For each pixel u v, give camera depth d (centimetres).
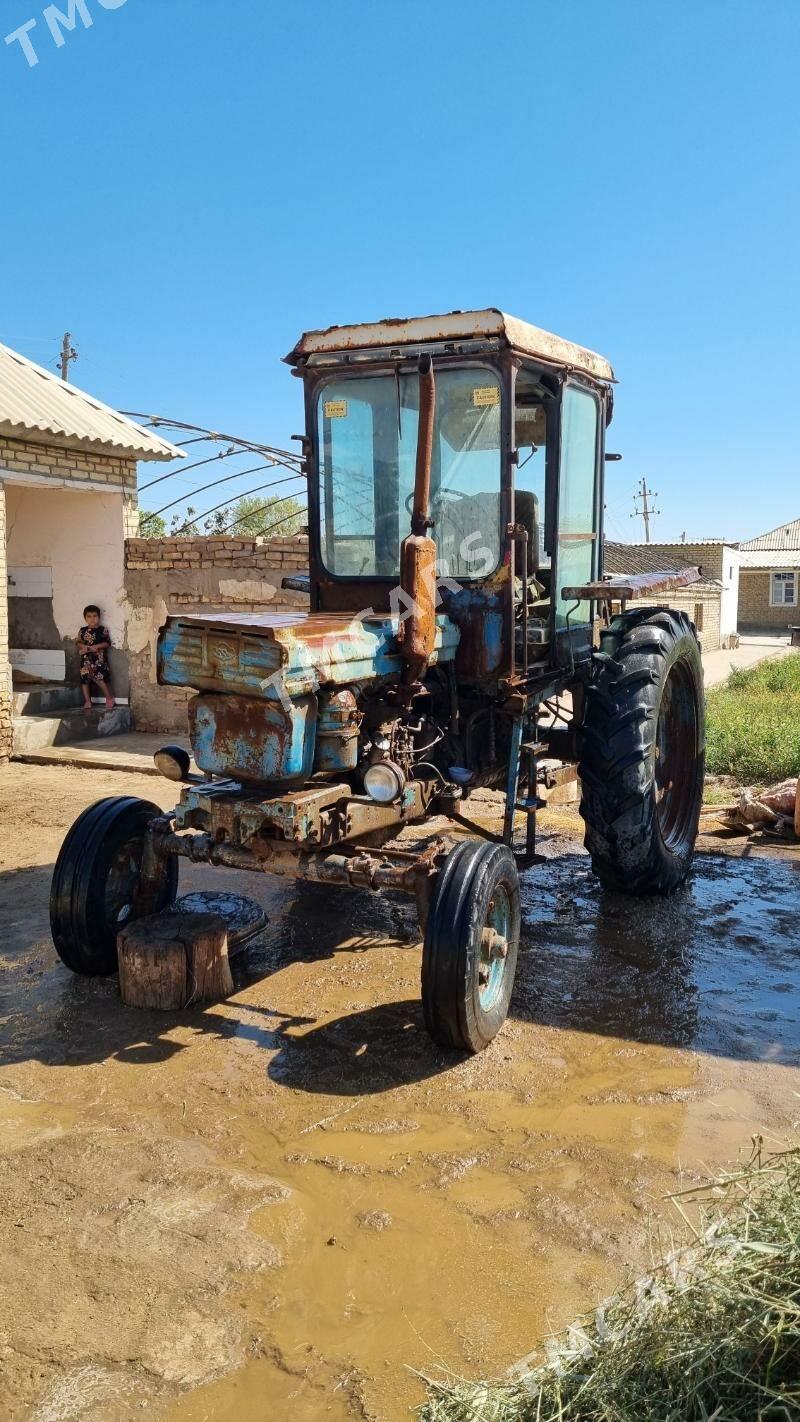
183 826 405
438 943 358
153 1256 266
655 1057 373
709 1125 326
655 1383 196
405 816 417
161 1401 220
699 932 503
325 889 579
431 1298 250
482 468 446
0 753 946
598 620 557
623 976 448
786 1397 178
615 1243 268
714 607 2945
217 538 1028
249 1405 219
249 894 570
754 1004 419
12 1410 217
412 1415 214
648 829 507
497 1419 200
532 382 483
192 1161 309
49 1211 285
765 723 1027
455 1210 285
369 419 467
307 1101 344
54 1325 241
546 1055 375
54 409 1028
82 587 1120
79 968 438
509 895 393
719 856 639
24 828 708
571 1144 316
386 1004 420
